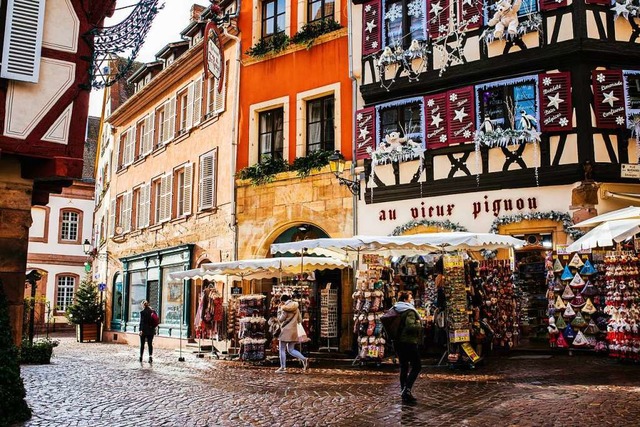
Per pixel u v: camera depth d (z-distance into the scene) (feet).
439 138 48.88
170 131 79.97
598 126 43.73
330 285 52.44
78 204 138.72
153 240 82.17
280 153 60.95
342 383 34.37
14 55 30.55
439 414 24.50
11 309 30.50
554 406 24.84
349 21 55.52
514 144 45.80
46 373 42.63
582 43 43.88
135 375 40.83
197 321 57.16
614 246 38.32
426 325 44.29
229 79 66.49
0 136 30.12
